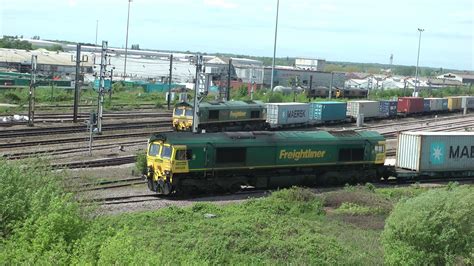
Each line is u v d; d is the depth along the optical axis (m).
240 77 147.75
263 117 72.06
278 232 26.36
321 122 80.88
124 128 62.53
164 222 27.25
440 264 23.12
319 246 24.41
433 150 46.91
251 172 38.81
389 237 23.91
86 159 44.28
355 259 23.30
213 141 36.84
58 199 18.55
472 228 23.45
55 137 53.09
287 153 39.97
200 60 55.44
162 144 36.06
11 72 119.44
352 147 43.12
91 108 79.81
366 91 132.75
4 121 59.12
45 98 88.31
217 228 25.69
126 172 41.41
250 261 21.95
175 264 17.08
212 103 66.19
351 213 33.72
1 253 15.05
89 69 138.00
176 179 35.59
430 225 23.11
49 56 143.12
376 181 45.56
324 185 42.53
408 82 182.12
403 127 83.50
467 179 49.56
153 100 100.38
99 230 18.42
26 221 17.09
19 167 20.77
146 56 168.75
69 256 15.53
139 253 15.24
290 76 146.12
